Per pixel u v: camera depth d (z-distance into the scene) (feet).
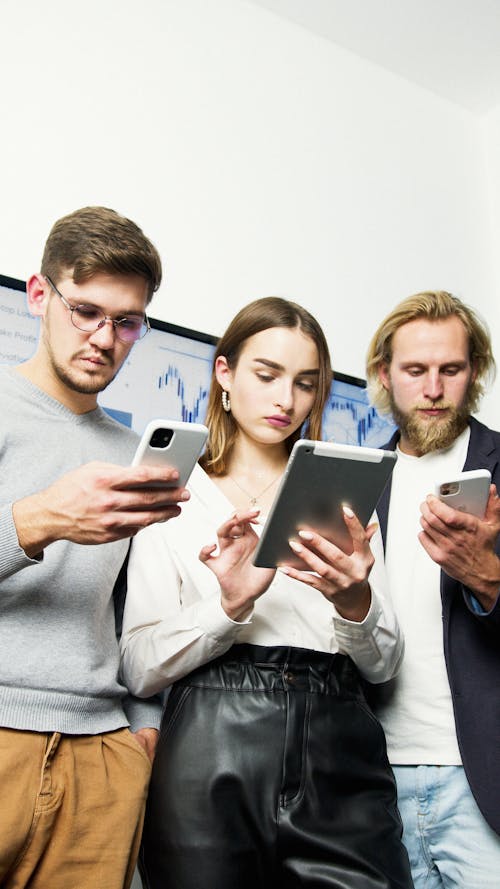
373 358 6.23
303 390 4.96
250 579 4.10
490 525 4.39
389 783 4.26
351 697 4.31
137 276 4.47
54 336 4.38
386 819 4.10
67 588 4.00
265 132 8.48
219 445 5.03
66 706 3.76
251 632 4.32
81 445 4.37
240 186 8.08
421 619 5.07
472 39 9.66
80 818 3.62
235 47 8.58
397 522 5.43
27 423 4.25
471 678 4.68
